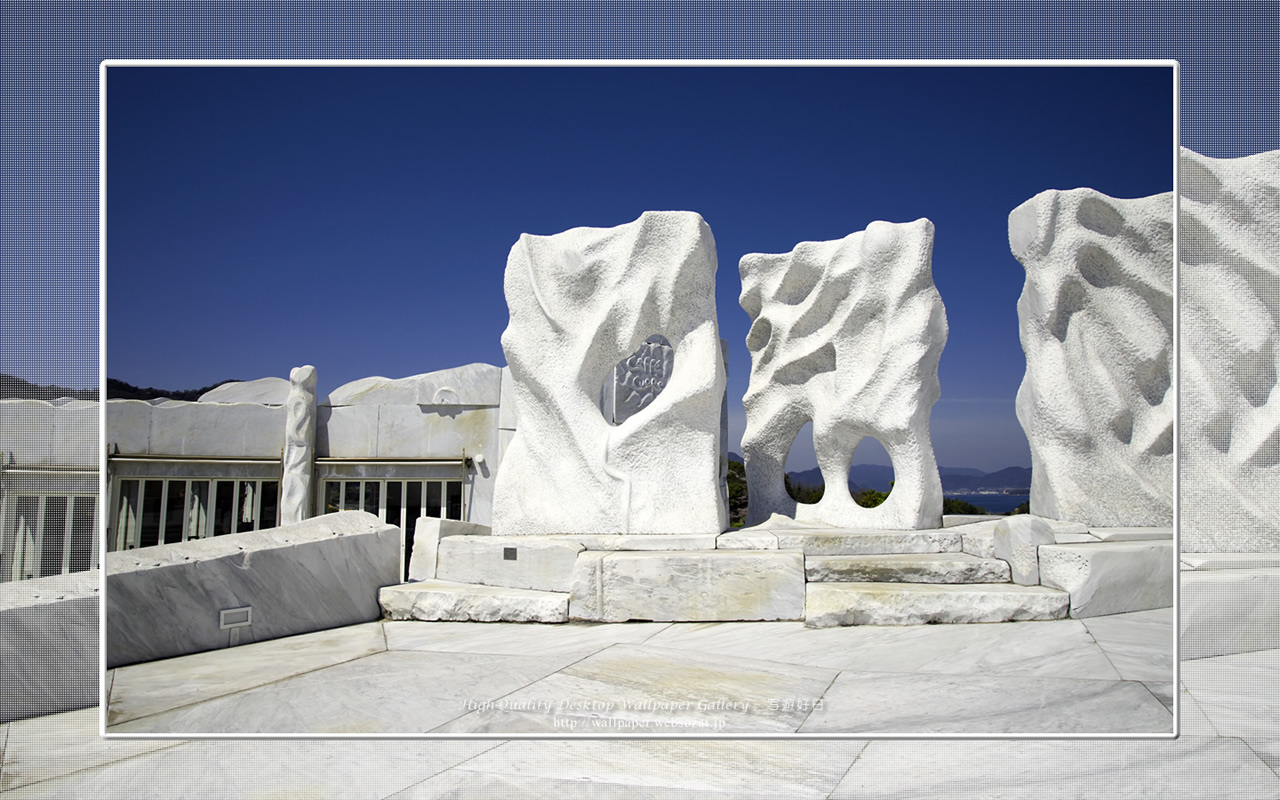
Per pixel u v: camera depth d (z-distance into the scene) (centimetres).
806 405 886
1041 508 769
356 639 555
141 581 495
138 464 1154
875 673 454
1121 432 749
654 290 786
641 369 1180
